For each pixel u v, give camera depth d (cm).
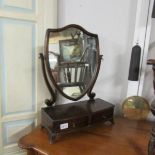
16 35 103
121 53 116
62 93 105
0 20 98
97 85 123
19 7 101
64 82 105
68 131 93
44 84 115
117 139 95
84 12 114
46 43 97
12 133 113
